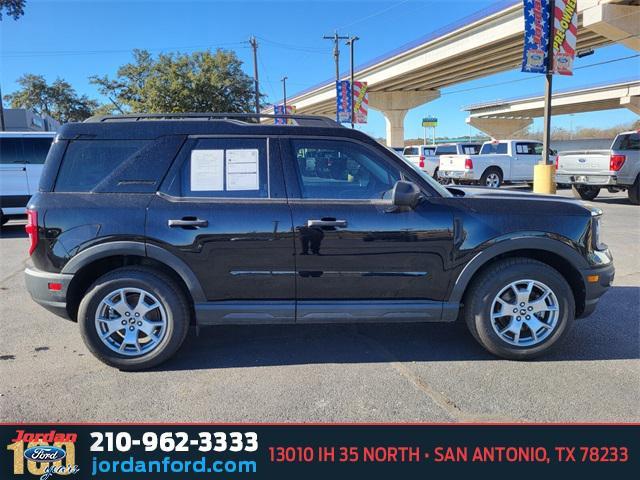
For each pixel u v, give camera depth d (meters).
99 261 3.77
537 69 11.74
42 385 3.56
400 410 3.20
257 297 3.74
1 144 10.30
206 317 3.74
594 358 3.95
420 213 3.70
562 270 3.99
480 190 4.56
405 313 3.80
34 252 3.65
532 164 19.72
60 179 3.69
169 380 3.63
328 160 3.79
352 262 3.69
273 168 3.73
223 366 3.87
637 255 7.59
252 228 3.61
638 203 13.81
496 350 3.87
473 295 3.84
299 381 3.60
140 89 28.64
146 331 3.74
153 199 3.65
